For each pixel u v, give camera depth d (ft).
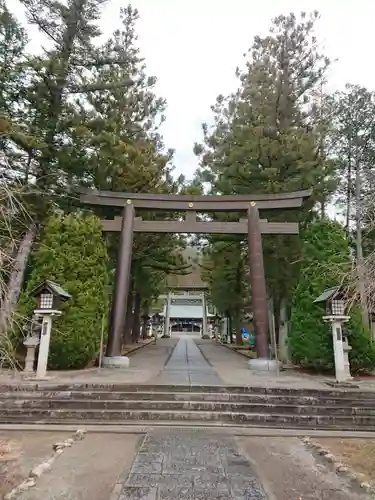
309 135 56.29
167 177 68.49
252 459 17.92
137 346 82.99
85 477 15.35
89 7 51.60
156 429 22.67
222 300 94.84
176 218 69.82
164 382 31.24
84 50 52.44
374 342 45.47
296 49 59.88
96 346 42.73
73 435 21.34
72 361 40.50
